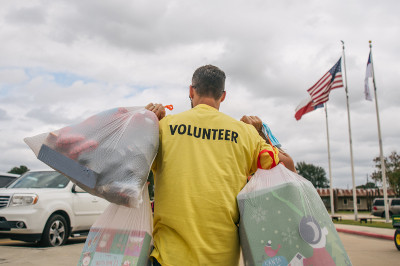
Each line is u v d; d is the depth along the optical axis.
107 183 1.45
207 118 1.69
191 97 1.97
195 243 1.43
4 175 9.80
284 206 1.52
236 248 1.52
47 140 1.57
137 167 1.49
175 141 1.63
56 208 7.41
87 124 1.58
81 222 8.10
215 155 1.59
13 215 6.75
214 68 1.88
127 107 1.70
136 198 1.43
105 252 1.52
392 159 45.19
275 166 1.70
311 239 1.47
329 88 20.03
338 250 1.48
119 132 1.56
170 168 1.58
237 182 1.58
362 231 14.23
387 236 12.10
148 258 1.55
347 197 63.19
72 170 1.51
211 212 1.48
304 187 1.57
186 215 1.47
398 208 27.16
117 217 1.58
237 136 1.65
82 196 8.26
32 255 6.07
